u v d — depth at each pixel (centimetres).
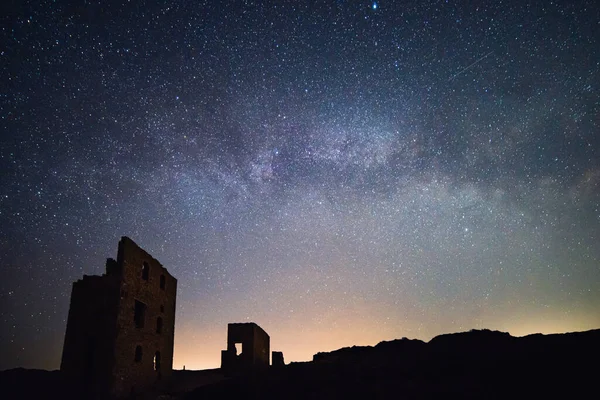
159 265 2884
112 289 2341
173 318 3070
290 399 2273
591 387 1930
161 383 2734
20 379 2877
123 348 2303
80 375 2239
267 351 4119
